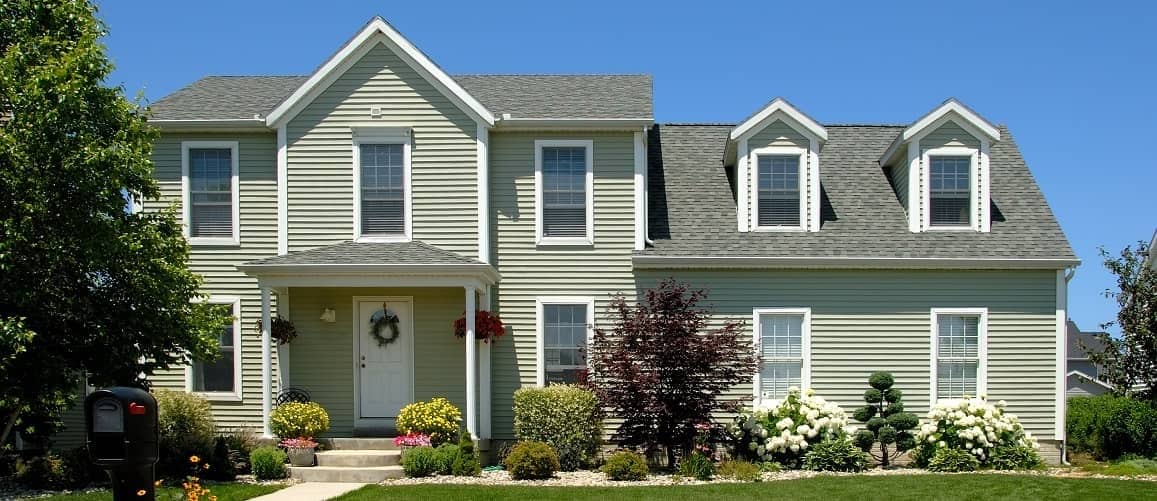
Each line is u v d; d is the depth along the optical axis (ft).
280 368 58.08
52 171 41.09
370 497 42.70
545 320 58.80
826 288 59.21
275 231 58.80
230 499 42.70
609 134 59.21
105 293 44.96
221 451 49.98
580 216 59.16
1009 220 61.67
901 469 53.36
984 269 59.26
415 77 58.44
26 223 40.16
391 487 45.85
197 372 58.95
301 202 58.08
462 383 58.39
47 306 43.32
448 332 58.59
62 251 41.75
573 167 59.31
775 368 59.00
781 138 61.21
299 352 58.54
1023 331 59.16
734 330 57.93
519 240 58.80
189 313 47.55
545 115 58.65
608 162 59.16
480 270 53.78
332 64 58.03
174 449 49.39
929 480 46.80
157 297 45.03
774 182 61.26
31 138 40.45
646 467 49.29
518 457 49.39
